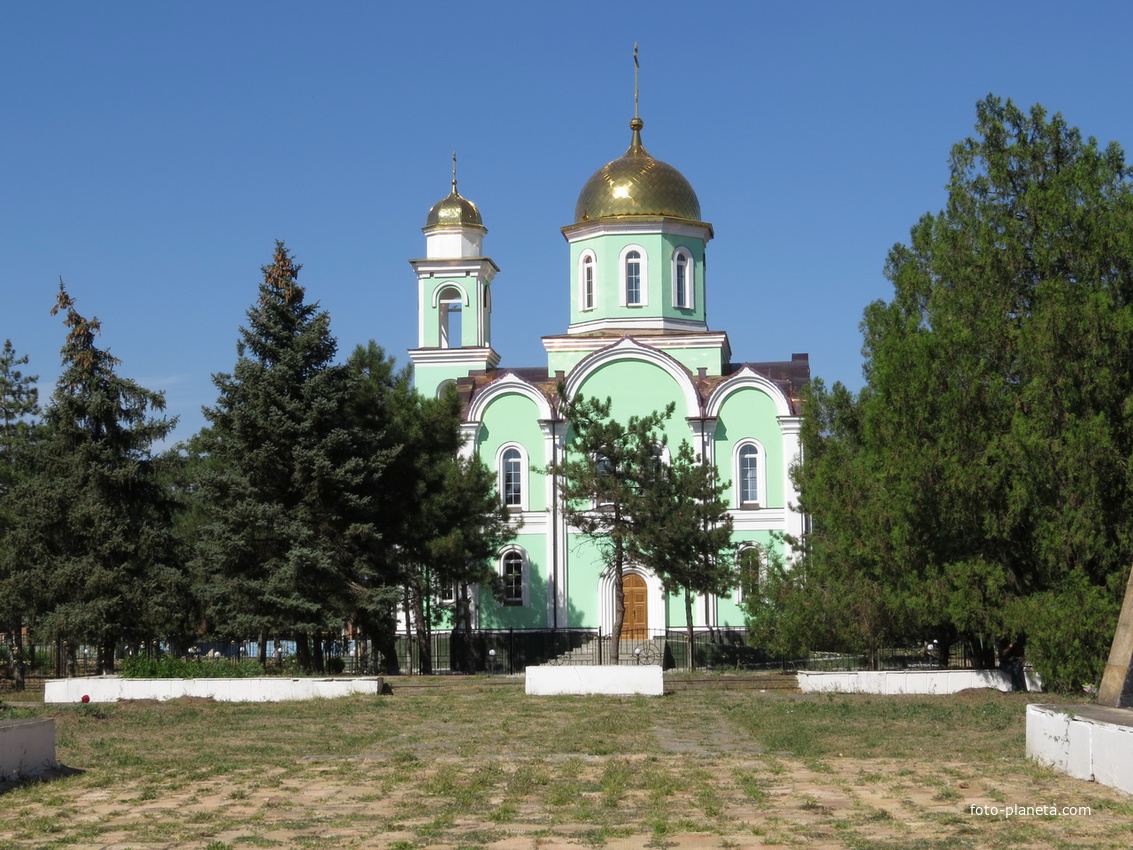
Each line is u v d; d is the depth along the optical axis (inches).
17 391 1994.3
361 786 609.9
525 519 1866.4
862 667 1528.1
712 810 527.5
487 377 1987.0
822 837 475.5
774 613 1244.5
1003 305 1076.5
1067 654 945.5
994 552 1059.3
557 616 1836.9
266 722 928.3
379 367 1577.3
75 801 571.8
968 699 1023.6
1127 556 989.2
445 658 1808.6
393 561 1502.2
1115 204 1062.4
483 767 668.7
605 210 1985.7
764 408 1862.7
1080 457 962.1
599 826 502.0
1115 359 997.8
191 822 518.6
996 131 1135.6
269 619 1344.7
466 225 2055.9
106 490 1429.6
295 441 1398.9
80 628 1370.6
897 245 1289.4
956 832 482.3
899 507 1061.1
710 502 1434.5
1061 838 466.0
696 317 1991.9
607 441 1400.1
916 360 1066.1
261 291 1457.9
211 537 1405.0
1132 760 548.4
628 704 1056.8
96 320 1453.0
